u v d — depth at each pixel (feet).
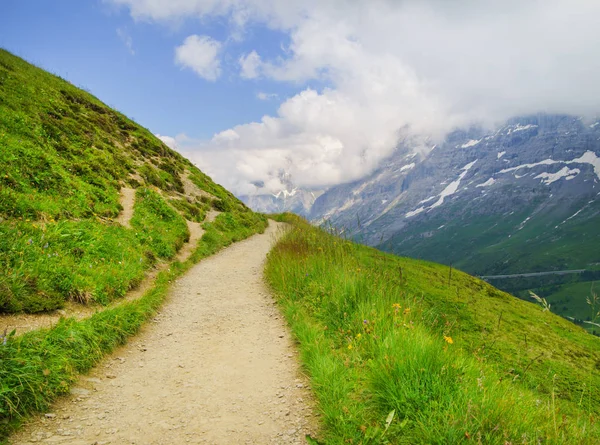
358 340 23.99
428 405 15.94
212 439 16.96
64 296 30.83
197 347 29.17
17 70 93.81
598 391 26.94
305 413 18.86
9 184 43.19
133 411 19.49
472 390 16.66
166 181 99.40
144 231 58.49
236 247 81.35
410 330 22.79
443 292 45.34
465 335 32.45
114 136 101.71
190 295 44.11
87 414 18.85
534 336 38.27
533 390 22.04
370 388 18.07
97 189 61.46
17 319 25.72
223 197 119.75
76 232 40.65
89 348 24.32
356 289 31.32
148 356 27.27
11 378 17.89
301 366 24.32
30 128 65.46
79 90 115.96
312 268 40.73
